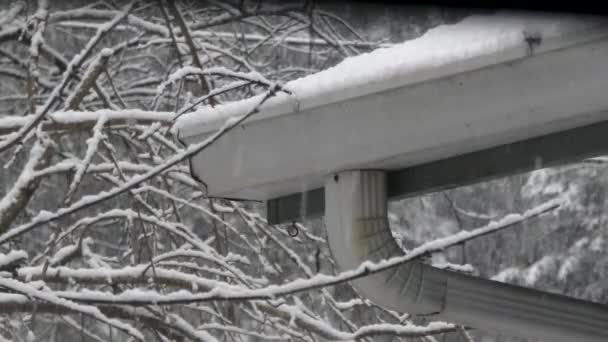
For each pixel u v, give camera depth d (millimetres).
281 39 13289
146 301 6934
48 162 9914
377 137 6023
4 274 8219
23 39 11906
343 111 6000
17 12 11977
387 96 5805
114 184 11297
